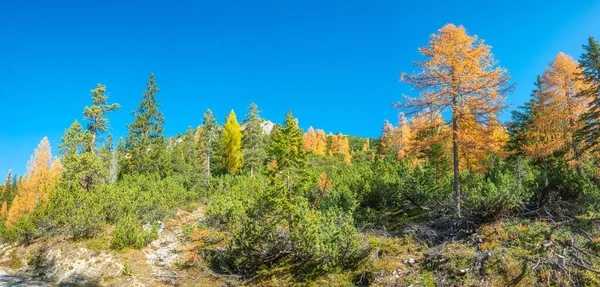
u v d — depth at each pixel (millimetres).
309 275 12578
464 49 16875
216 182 36344
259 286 12828
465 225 13805
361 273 11695
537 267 9094
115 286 14016
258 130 50375
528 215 14070
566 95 24984
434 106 17281
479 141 16375
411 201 20672
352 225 13562
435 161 29766
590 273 8531
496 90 16250
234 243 15336
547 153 24234
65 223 18359
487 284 9070
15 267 17234
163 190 28844
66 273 15578
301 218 13320
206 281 13969
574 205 14117
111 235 19125
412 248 12727
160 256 17391
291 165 15555
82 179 26609
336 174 33031
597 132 20062
